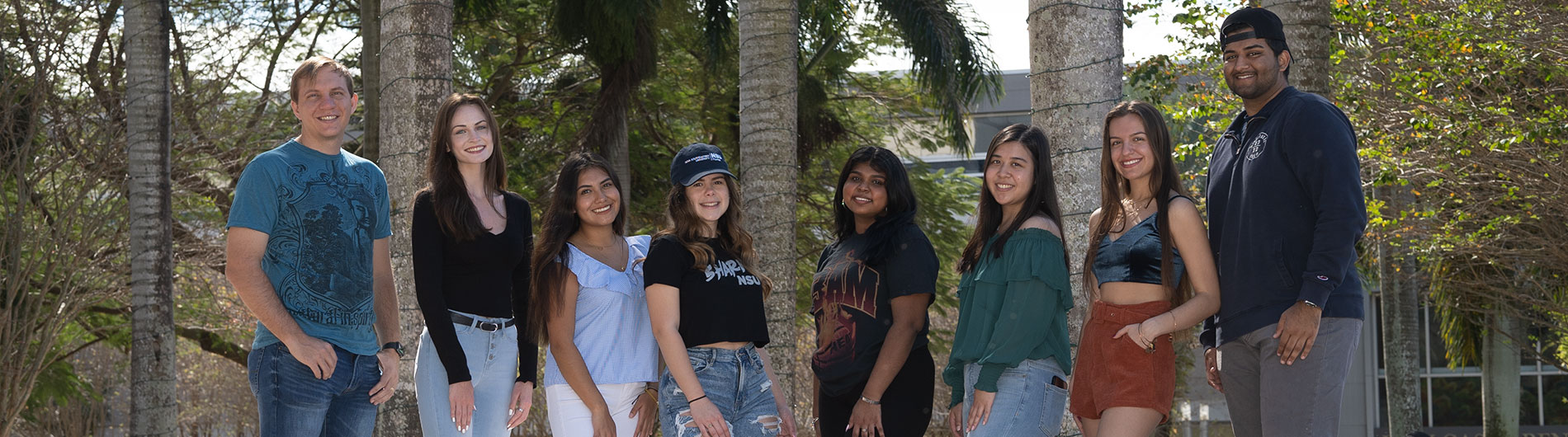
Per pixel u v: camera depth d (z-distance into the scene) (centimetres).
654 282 442
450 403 428
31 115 1342
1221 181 412
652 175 1614
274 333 373
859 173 486
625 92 1298
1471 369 2877
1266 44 402
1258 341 388
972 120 2714
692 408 437
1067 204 512
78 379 1630
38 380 1519
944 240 1712
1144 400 397
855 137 1761
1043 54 521
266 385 384
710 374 447
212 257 1524
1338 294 381
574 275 461
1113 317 404
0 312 1345
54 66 1373
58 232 1363
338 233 394
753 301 460
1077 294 511
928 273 469
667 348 439
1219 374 441
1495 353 1906
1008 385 415
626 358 469
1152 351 399
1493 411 1891
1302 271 379
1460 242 1304
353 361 400
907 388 484
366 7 1206
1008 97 2698
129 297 1461
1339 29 1134
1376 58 1162
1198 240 396
